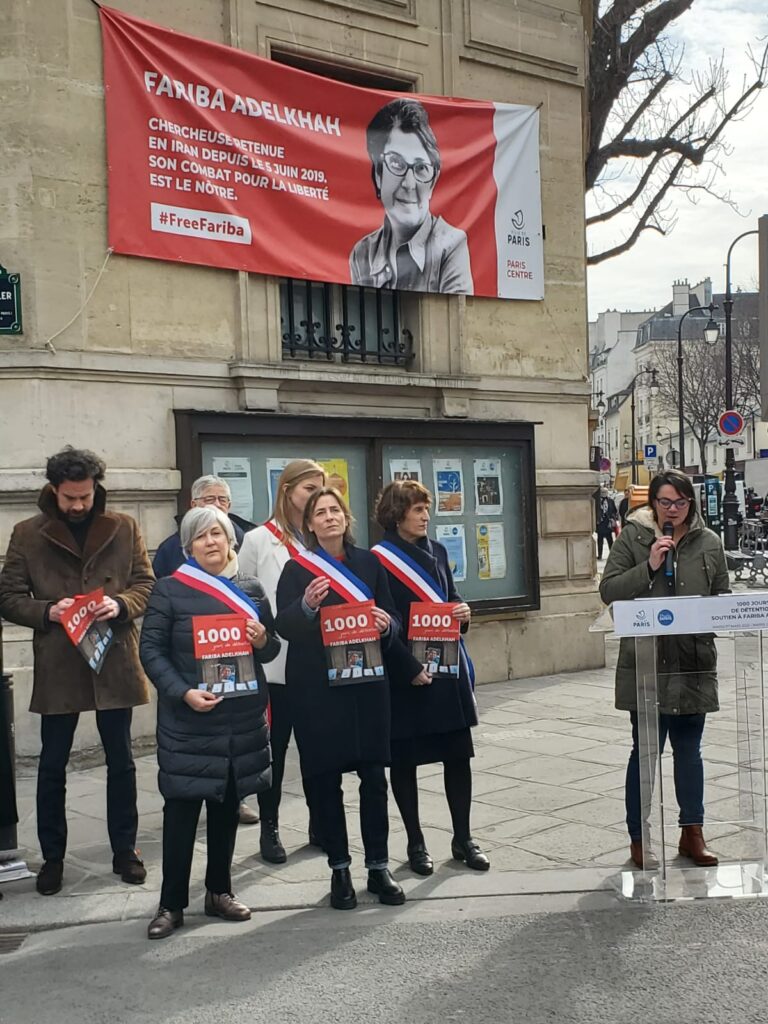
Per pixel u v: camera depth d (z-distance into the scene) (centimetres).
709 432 5794
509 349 1071
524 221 1077
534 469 1058
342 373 932
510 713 900
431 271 1002
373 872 509
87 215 798
